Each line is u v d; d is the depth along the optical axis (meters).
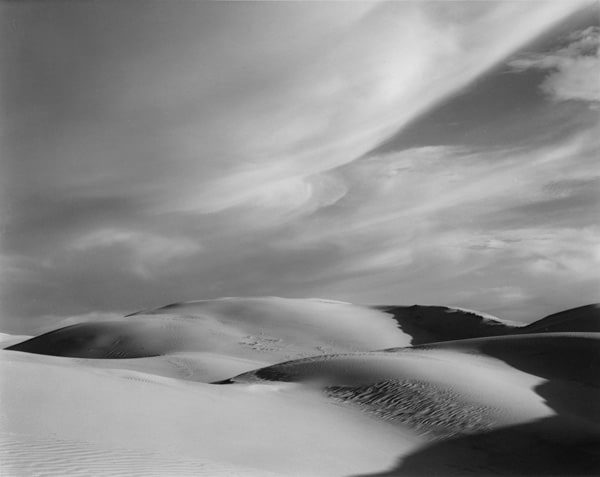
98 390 18.00
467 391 25.28
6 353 25.95
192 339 71.44
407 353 35.56
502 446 20.12
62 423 13.95
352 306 99.31
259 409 20.91
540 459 19.19
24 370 18.53
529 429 21.55
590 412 25.34
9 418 13.47
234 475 10.80
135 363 49.62
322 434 19.14
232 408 20.08
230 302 94.31
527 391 27.25
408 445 19.86
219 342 71.19
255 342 73.00
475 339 41.06
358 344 76.88
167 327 75.81
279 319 83.81
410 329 87.25
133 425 15.34
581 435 21.28
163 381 22.88
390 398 24.69
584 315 56.75
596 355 34.09
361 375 27.81
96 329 77.00
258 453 15.47
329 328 82.06
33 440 11.21
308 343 75.31
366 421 22.22
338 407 23.81
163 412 17.41
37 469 9.07
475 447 20.02
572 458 19.31
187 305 94.62
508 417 22.59
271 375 30.66
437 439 20.67
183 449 14.25
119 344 71.12
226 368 48.44
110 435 13.95
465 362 32.56
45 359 26.34
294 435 18.23
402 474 16.20
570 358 34.34
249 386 25.56
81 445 11.29
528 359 35.03
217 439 16.03
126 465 10.10
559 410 24.70
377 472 16.03
